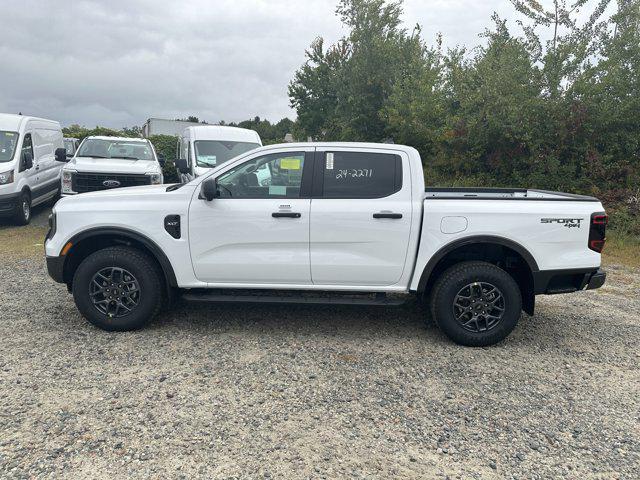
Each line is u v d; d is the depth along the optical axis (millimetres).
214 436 3188
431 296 4801
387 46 18609
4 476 2750
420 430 3330
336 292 5020
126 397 3639
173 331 4965
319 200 4734
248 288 4887
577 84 11547
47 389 3730
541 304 6277
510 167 12859
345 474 2857
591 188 11734
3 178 10711
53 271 4906
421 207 4684
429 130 14484
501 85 12148
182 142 13055
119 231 4789
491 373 4219
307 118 32219
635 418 3551
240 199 4785
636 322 5613
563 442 3236
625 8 11914
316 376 4062
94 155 11461
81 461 2900
